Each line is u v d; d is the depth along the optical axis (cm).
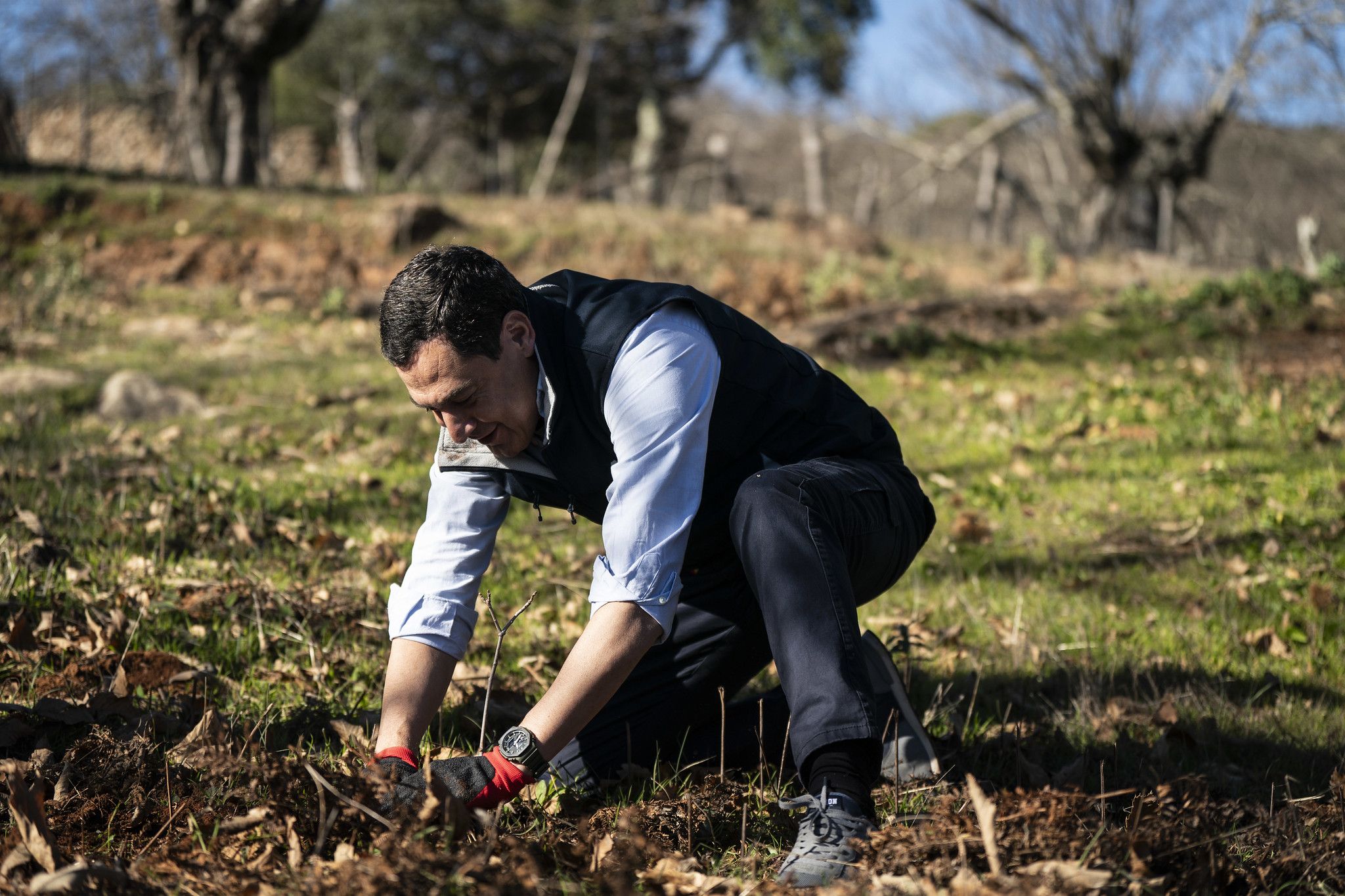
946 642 357
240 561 397
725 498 217
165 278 1267
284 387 764
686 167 3719
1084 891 163
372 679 301
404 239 1372
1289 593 411
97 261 1286
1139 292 1016
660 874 180
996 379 824
